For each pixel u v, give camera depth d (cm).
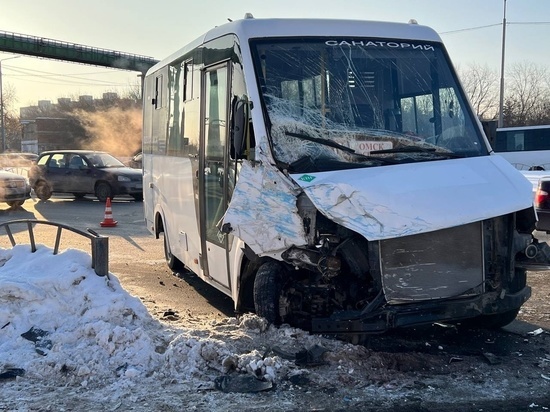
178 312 735
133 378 498
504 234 544
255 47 618
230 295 676
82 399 471
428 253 518
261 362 509
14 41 4759
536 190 1190
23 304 580
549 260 557
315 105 601
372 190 515
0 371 509
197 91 771
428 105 637
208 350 523
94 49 5228
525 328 668
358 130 595
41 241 1341
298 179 539
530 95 5288
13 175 1928
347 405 464
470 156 611
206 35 741
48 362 512
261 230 538
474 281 530
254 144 577
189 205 814
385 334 624
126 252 1220
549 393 489
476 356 569
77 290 591
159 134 995
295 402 468
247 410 455
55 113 8594
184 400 469
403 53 652
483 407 464
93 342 538
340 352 533
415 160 586
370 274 520
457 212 509
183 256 868
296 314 575
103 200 2181
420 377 515
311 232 519
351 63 628
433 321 517
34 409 455
